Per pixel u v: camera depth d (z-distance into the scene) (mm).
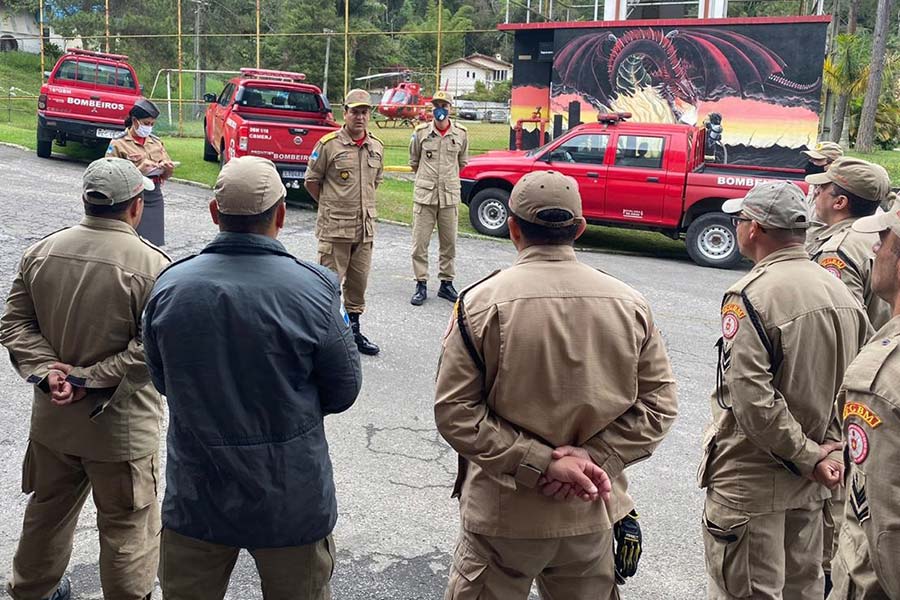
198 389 2475
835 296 2975
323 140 6707
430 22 57594
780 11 39188
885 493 1990
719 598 3135
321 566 2658
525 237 2625
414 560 4008
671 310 9195
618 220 12430
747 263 12234
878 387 2031
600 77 16672
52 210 11008
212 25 39812
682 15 20719
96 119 15062
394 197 14609
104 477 3211
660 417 2572
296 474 2539
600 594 2676
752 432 2881
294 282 2547
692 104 16031
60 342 3127
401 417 5746
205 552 2607
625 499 2719
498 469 2504
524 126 18312
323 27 42844
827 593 3562
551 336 2498
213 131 15562
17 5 44156
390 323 7887
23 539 3348
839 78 34094
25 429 5156
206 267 2533
